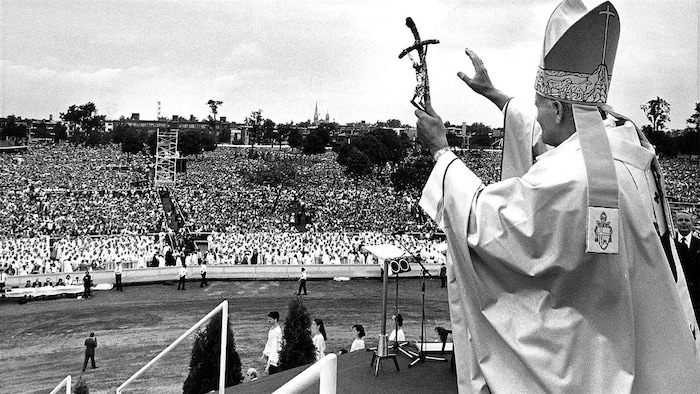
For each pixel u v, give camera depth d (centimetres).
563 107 295
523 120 388
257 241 4862
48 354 2291
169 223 6347
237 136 16875
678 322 267
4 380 2005
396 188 7369
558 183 260
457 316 297
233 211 6681
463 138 5869
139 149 11800
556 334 260
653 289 267
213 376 1113
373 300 3147
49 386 1939
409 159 8956
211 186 8512
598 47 284
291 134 12888
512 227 264
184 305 3092
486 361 280
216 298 3259
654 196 291
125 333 2577
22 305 3092
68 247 4438
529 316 267
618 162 279
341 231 5666
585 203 258
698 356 269
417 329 2512
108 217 6047
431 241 4344
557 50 289
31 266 3741
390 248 586
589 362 257
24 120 15438
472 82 416
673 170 3884
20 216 5894
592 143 272
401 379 527
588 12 280
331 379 196
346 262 4197
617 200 259
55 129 15000
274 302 3155
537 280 268
